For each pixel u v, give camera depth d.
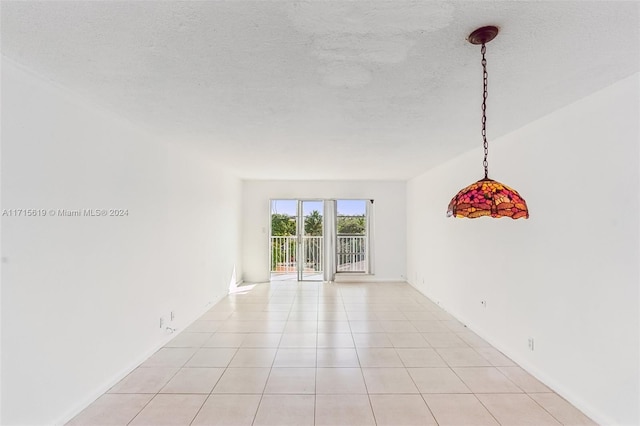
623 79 1.95
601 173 2.10
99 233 2.43
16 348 1.79
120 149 2.70
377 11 1.31
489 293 3.47
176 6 1.27
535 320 2.72
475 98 2.25
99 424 2.09
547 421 2.14
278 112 2.54
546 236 2.60
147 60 1.72
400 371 2.84
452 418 2.18
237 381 2.66
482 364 2.97
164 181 3.43
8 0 1.22
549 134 2.57
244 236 6.84
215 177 5.02
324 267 6.91
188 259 4.04
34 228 1.90
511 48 1.60
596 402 2.13
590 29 1.43
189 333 3.76
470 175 3.93
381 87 2.07
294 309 4.79
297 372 2.82
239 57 1.69
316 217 7.20
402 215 6.96
